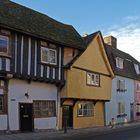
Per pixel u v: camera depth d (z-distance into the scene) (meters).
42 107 22.81
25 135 19.59
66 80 24.31
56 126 24.05
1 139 17.39
